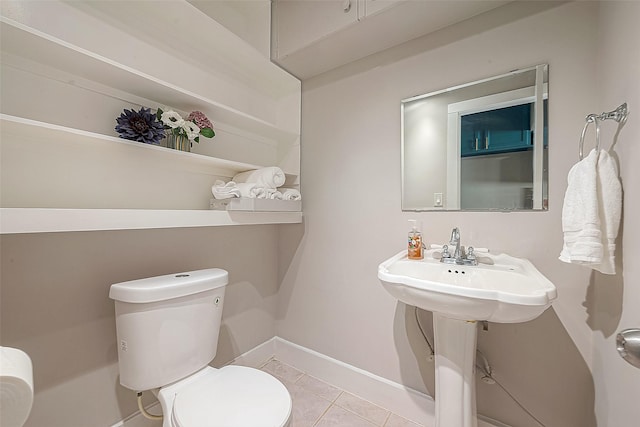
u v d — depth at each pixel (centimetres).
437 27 133
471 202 126
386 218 150
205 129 136
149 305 100
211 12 163
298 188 185
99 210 98
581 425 104
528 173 114
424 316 137
